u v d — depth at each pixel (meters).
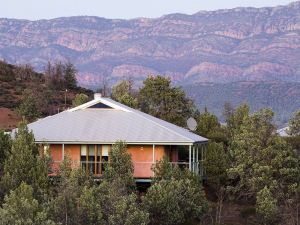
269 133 75.94
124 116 75.94
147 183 71.94
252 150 74.62
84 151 72.69
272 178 72.44
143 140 71.00
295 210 70.44
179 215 58.56
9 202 47.41
